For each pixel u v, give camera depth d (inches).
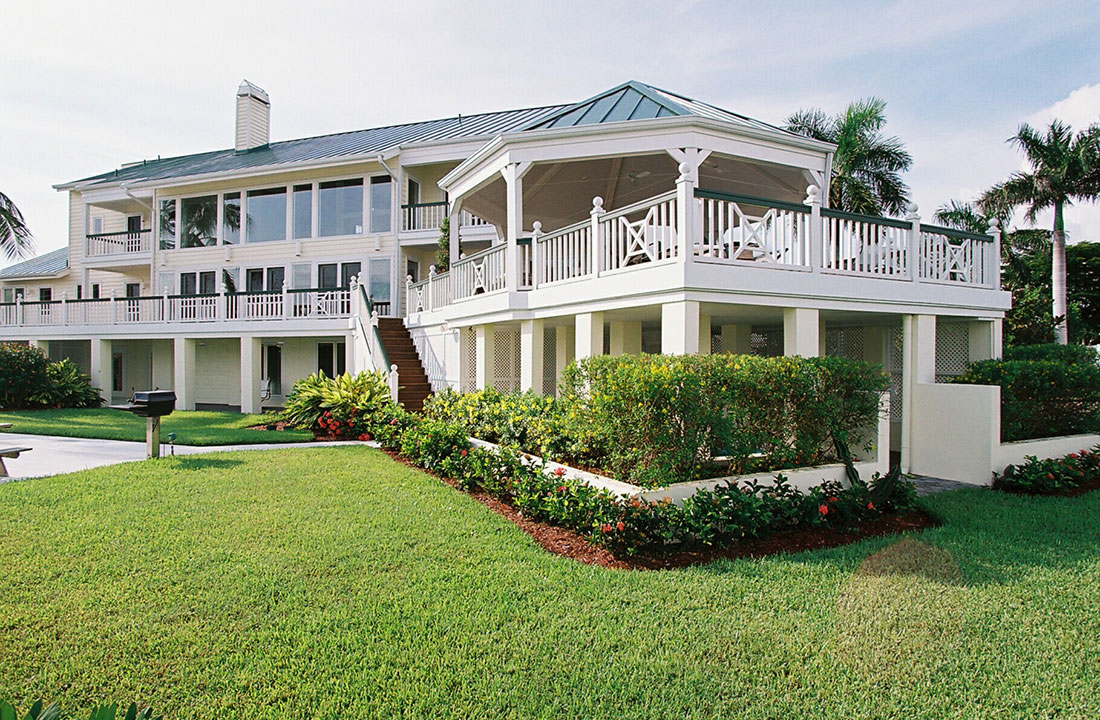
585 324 370.9
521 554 208.1
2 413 698.8
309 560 199.8
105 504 262.4
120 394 993.5
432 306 647.1
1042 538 234.1
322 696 125.8
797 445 267.1
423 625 156.1
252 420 607.2
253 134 1083.9
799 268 330.6
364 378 536.4
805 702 127.6
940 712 125.4
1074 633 157.9
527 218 645.3
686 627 157.8
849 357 475.8
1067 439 366.3
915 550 218.5
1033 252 1310.3
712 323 468.1
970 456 341.1
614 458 255.6
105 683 128.9
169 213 946.1
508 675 134.6
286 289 752.3
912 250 374.3
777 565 201.3
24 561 195.2
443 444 344.2
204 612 161.5
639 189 571.8
